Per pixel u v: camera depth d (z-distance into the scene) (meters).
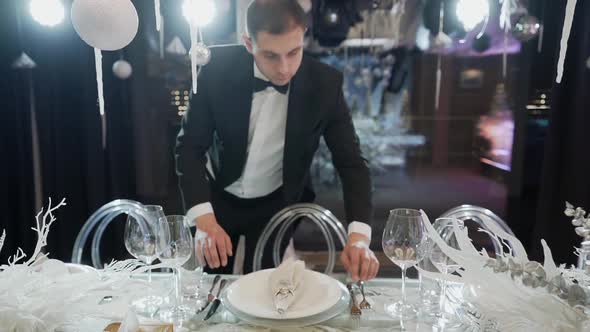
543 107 3.87
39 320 0.70
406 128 5.01
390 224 0.87
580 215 0.69
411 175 4.89
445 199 4.18
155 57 3.12
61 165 2.49
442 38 2.60
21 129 2.34
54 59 2.41
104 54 2.61
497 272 0.66
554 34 2.56
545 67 2.65
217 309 0.90
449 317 0.85
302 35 1.21
